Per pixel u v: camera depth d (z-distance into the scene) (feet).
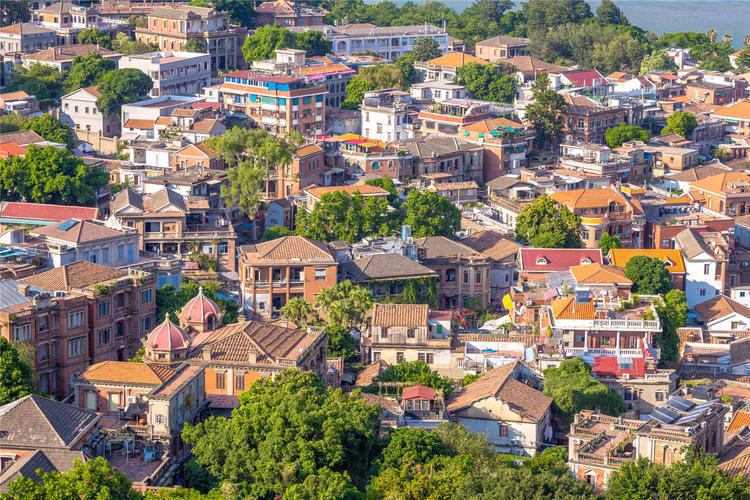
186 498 577.02
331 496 593.01
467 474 636.89
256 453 634.84
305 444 634.84
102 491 545.03
